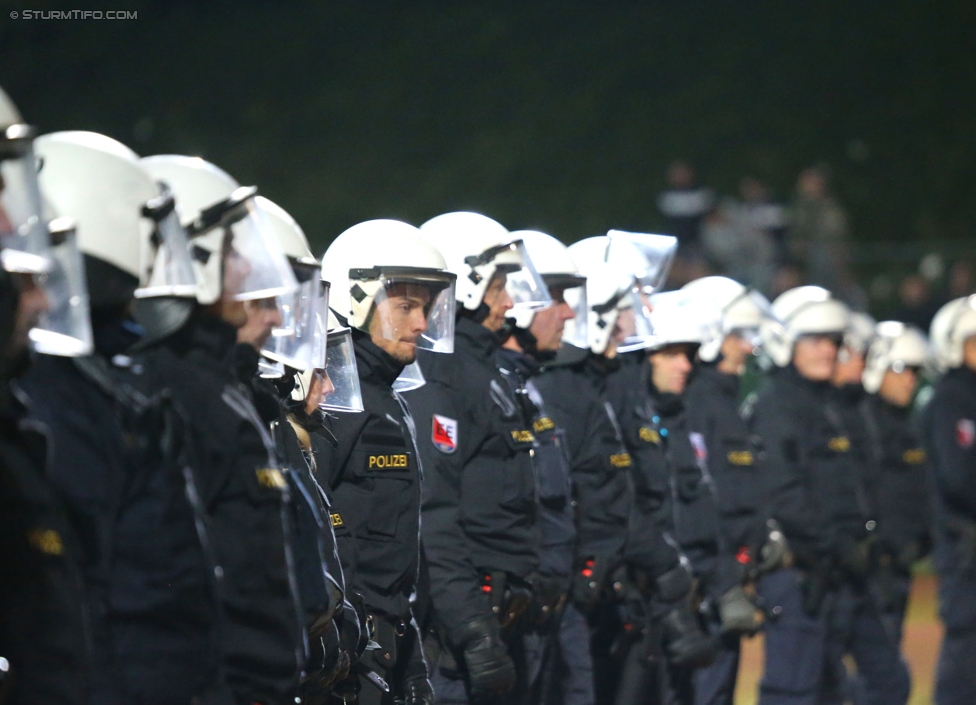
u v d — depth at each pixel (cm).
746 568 2292
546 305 1659
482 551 1578
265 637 984
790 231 5425
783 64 8400
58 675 795
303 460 1220
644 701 1958
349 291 1426
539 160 7956
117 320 938
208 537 968
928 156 7988
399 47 8550
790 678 2425
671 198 5512
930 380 3844
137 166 966
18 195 834
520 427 1620
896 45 8444
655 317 2116
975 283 5116
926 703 3003
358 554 1360
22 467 801
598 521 1866
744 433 2334
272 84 8256
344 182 7831
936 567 2786
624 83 8325
